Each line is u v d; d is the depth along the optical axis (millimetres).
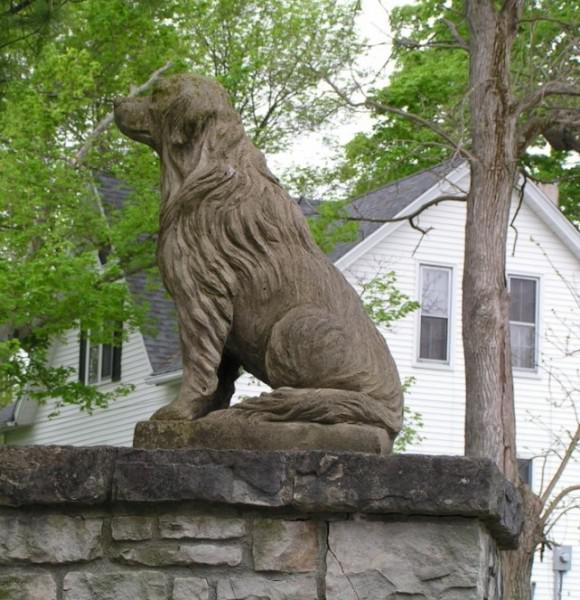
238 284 6055
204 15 21859
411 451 24344
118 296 18547
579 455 25359
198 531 5590
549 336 25516
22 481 5523
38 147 18656
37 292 17703
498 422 14578
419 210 15750
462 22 17516
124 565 5590
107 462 5551
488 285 14797
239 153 6180
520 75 15648
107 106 21203
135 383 26297
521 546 14398
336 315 6043
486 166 14953
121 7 19578
